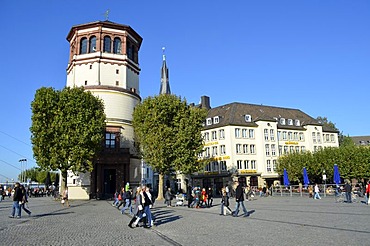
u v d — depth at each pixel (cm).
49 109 3694
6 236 1193
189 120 3997
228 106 6675
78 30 4900
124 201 2197
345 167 5369
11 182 8206
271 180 6234
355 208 2202
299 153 5981
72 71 4928
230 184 5769
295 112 7512
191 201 2703
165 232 1282
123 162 4353
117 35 4972
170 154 3850
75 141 3669
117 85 4847
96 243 1043
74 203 3469
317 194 3622
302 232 1190
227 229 1328
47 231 1326
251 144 6153
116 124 4672
